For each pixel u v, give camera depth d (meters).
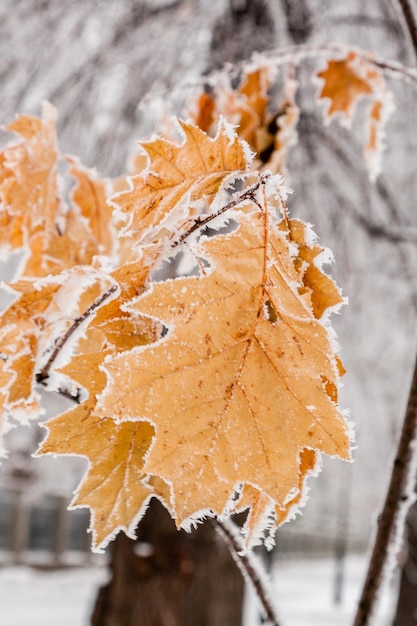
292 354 0.42
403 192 2.70
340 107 1.00
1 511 7.24
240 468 0.41
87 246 0.63
